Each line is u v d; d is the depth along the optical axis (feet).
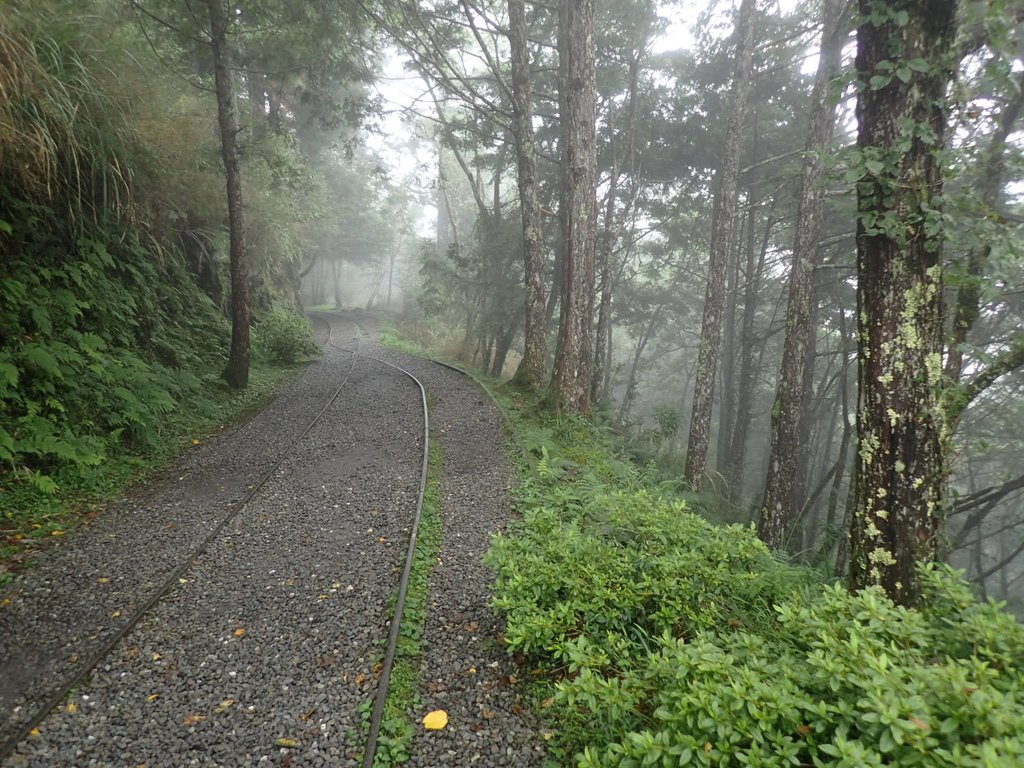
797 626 9.98
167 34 41.19
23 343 24.27
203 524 21.08
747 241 69.31
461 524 21.04
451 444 31.60
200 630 14.61
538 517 17.56
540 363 47.03
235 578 17.31
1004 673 8.22
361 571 17.52
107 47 28.81
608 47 54.95
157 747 10.87
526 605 13.24
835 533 32.22
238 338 43.62
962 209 11.29
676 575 13.48
